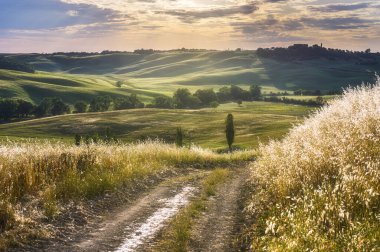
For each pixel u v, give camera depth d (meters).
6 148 14.23
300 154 11.54
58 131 124.19
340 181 9.30
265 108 195.88
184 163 24.19
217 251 8.52
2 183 11.29
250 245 8.77
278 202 10.52
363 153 9.50
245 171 22.14
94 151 17.67
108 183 13.96
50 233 9.23
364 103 14.68
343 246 6.83
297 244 7.11
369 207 7.75
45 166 13.90
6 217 9.38
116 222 10.54
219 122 124.19
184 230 9.52
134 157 20.17
